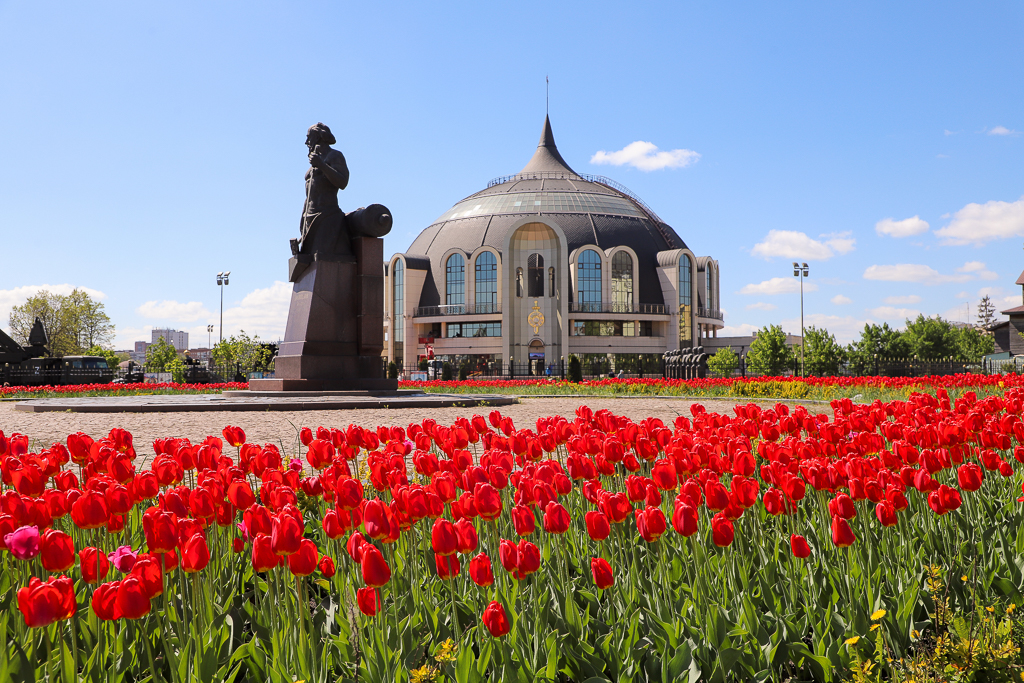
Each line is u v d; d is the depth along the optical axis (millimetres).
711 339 108250
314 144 24109
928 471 4605
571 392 36438
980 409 7320
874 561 3996
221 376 55062
